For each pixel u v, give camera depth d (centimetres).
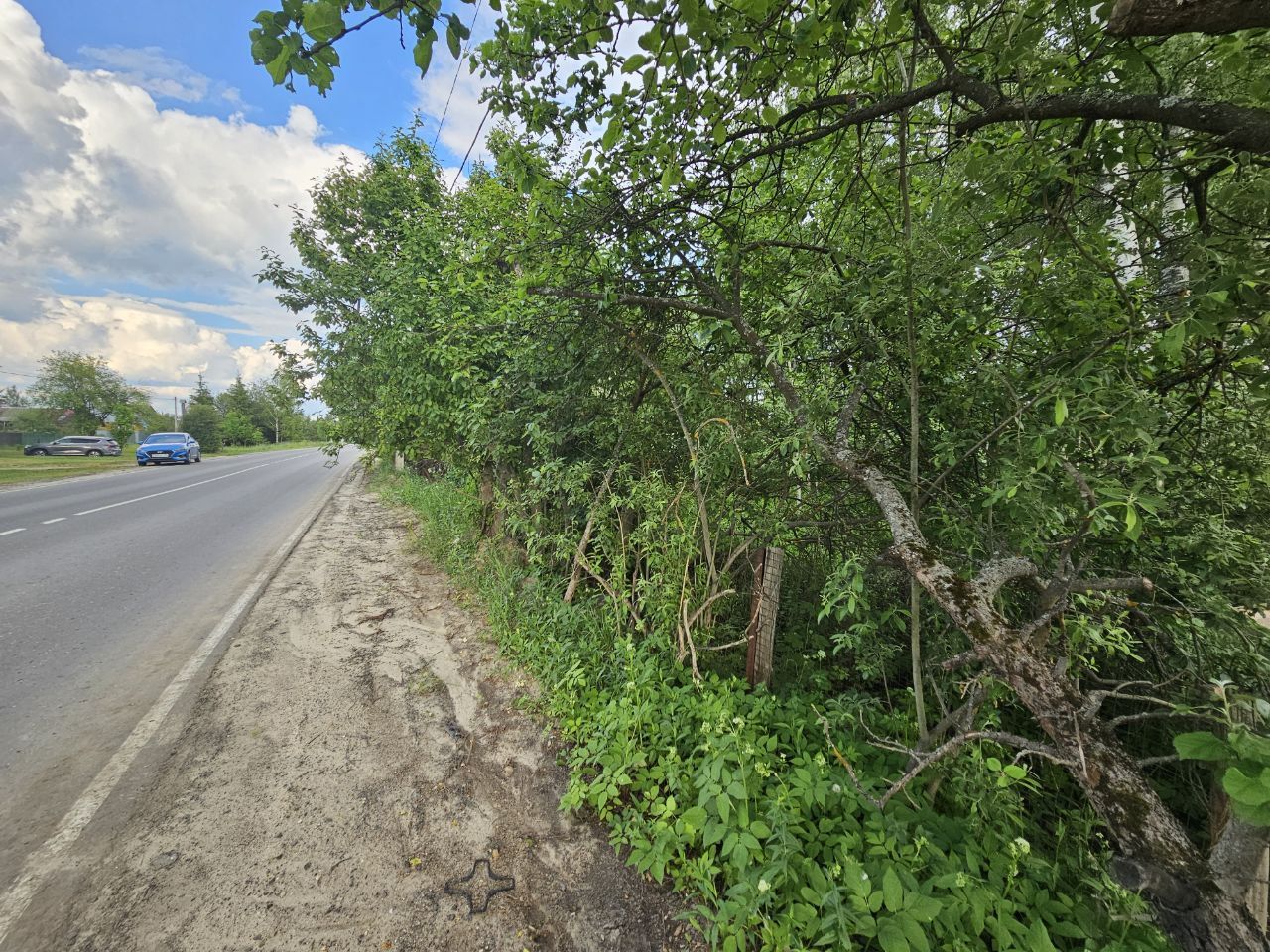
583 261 358
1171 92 190
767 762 233
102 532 841
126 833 235
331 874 218
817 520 310
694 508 353
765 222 355
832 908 172
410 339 586
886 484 223
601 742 274
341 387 1098
